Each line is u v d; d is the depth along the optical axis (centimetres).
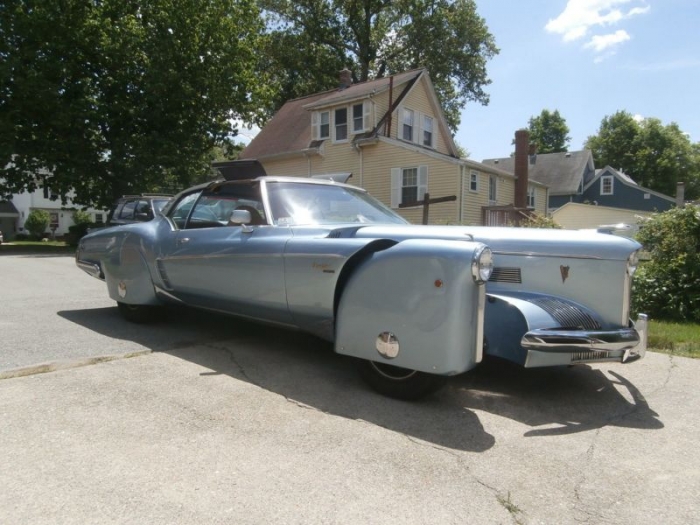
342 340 326
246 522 186
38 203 4075
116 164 2186
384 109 2145
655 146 5100
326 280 330
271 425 274
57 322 518
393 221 443
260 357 403
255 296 379
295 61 3297
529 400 331
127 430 261
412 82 2178
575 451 255
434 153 1905
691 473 234
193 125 2433
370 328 311
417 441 260
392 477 222
